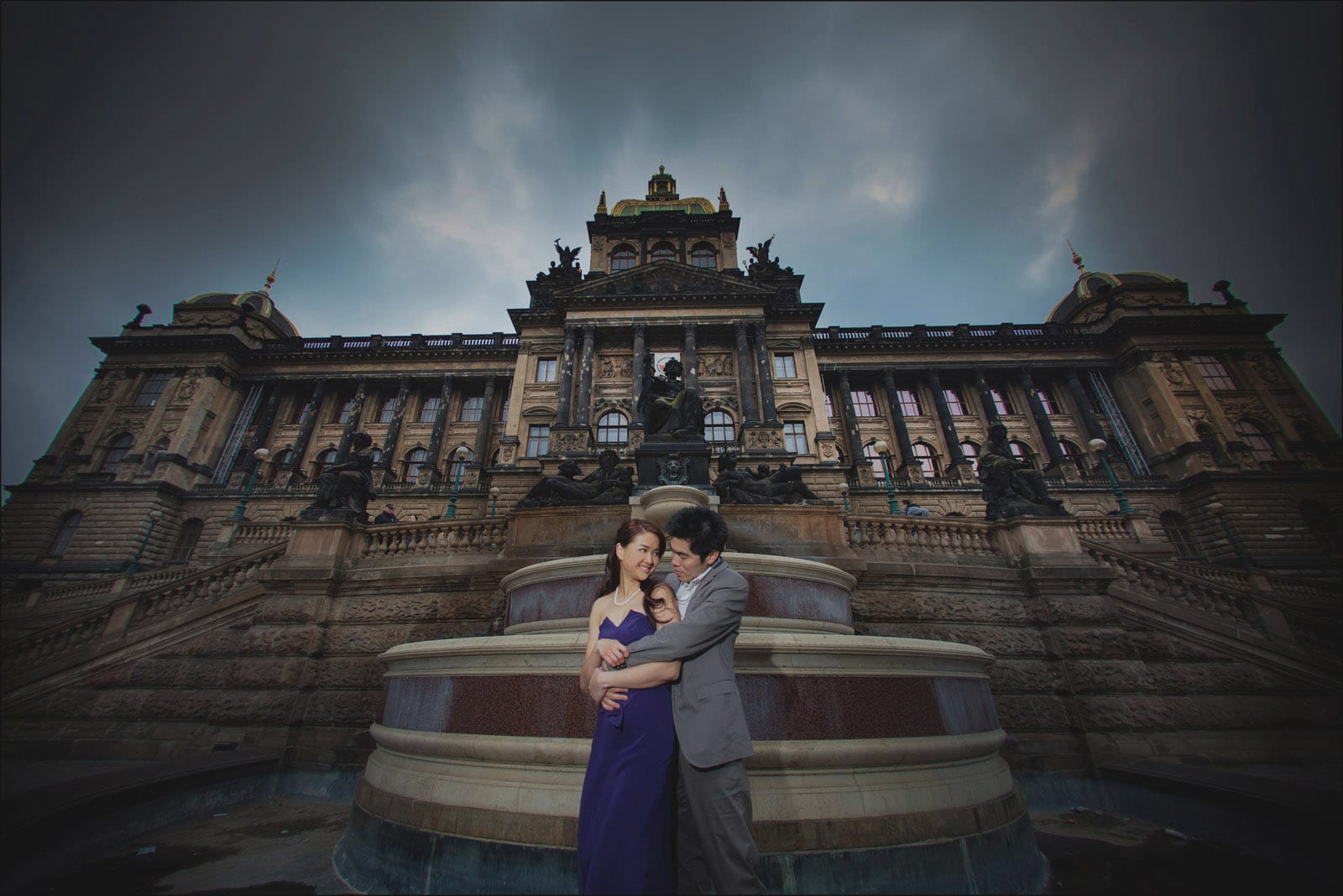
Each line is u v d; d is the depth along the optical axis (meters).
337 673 9.32
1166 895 4.16
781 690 3.95
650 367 13.54
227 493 35.94
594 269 43.19
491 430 42.12
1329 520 32.47
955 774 4.17
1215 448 35.22
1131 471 38.25
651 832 2.18
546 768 3.75
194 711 9.07
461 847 3.67
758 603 6.83
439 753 4.12
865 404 42.91
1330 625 10.12
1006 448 11.70
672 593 2.86
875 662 4.29
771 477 11.59
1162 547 20.11
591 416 35.03
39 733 9.05
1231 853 5.16
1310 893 4.20
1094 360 41.84
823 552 10.04
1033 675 9.20
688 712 2.41
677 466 11.88
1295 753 8.61
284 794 7.86
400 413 41.91
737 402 35.53
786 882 3.38
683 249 43.66
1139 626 9.95
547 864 3.43
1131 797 7.15
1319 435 36.50
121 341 40.25
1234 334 40.38
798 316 38.94
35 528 33.22
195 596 10.67
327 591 9.95
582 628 6.72
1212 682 9.26
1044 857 4.71
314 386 43.72
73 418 38.03
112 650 9.72
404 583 10.04
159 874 4.47
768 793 3.61
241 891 4.11
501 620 9.45
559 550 9.89
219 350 41.03
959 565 10.24
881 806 3.73
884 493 35.38
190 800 6.31
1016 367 42.12
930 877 3.66
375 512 35.53
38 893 4.09
